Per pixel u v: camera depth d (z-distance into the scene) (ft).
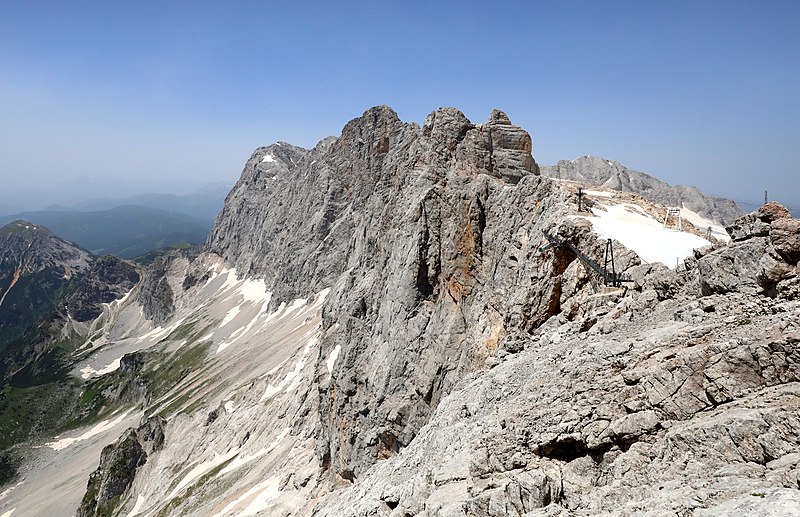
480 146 254.88
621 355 75.25
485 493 62.49
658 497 50.39
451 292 198.80
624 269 120.06
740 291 75.92
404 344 201.77
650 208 173.88
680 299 90.43
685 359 63.16
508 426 74.28
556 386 79.92
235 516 265.95
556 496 59.41
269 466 310.24
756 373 58.44
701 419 58.23
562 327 116.37
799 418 50.21
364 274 334.03
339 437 229.66
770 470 48.42
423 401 189.26
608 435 63.62
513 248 165.68
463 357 174.70
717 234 203.10
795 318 60.29
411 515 77.77
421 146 280.51
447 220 207.51
